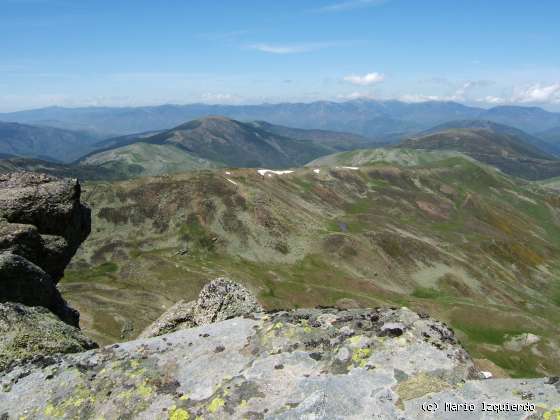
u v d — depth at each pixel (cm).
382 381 1386
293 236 15850
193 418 1422
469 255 16925
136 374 1666
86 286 10119
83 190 16850
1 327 2048
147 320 8094
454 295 13700
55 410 1584
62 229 3095
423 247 15688
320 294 11925
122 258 14012
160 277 11625
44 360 1867
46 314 2253
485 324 11100
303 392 1404
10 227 2734
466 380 1368
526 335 10538
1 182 3153
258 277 12794
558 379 1276
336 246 15188
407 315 1703
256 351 1689
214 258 14462
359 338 1580
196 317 2547
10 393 1708
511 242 18775
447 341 1598
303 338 1686
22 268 2416
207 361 1689
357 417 1273
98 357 1822
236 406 1420
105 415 1523
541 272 17425
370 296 12319
